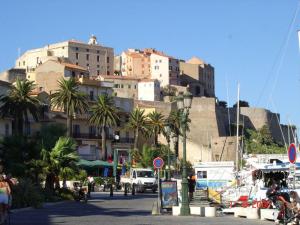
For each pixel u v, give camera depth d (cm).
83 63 19825
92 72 19988
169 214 2991
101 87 11438
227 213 3127
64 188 4522
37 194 3541
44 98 9750
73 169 4491
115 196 5622
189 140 14212
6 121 8012
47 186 4434
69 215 2869
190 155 14062
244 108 18050
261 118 17812
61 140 4469
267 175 3534
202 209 2945
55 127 5022
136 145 10988
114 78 17562
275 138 18150
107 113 9788
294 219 2141
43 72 11881
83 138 10381
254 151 14800
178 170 9194
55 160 4359
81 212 3136
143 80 17988
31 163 4288
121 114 11581
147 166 9462
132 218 2652
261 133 16588
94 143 10581
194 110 16325
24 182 3528
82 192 4438
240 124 16775
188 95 2895
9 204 2142
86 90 11050
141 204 4078
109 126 10444
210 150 13900
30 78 12900
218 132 16212
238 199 3438
